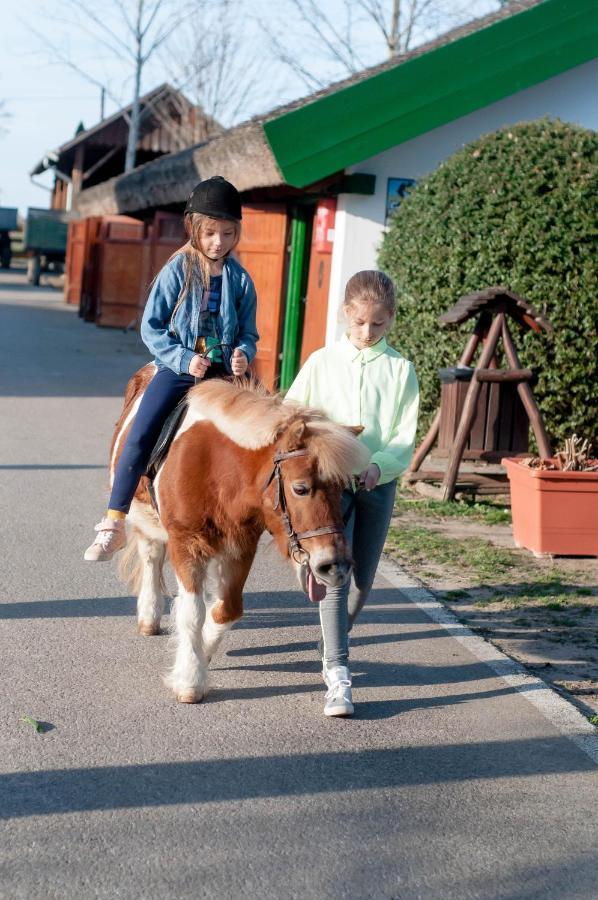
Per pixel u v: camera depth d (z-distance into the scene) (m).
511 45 11.95
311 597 4.02
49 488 9.05
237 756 4.24
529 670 5.44
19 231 77.38
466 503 9.22
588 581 7.11
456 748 4.44
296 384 4.85
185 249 4.94
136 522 5.34
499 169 9.77
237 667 5.28
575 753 4.45
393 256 10.73
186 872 3.37
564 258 9.44
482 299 8.73
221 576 4.78
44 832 3.56
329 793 3.97
